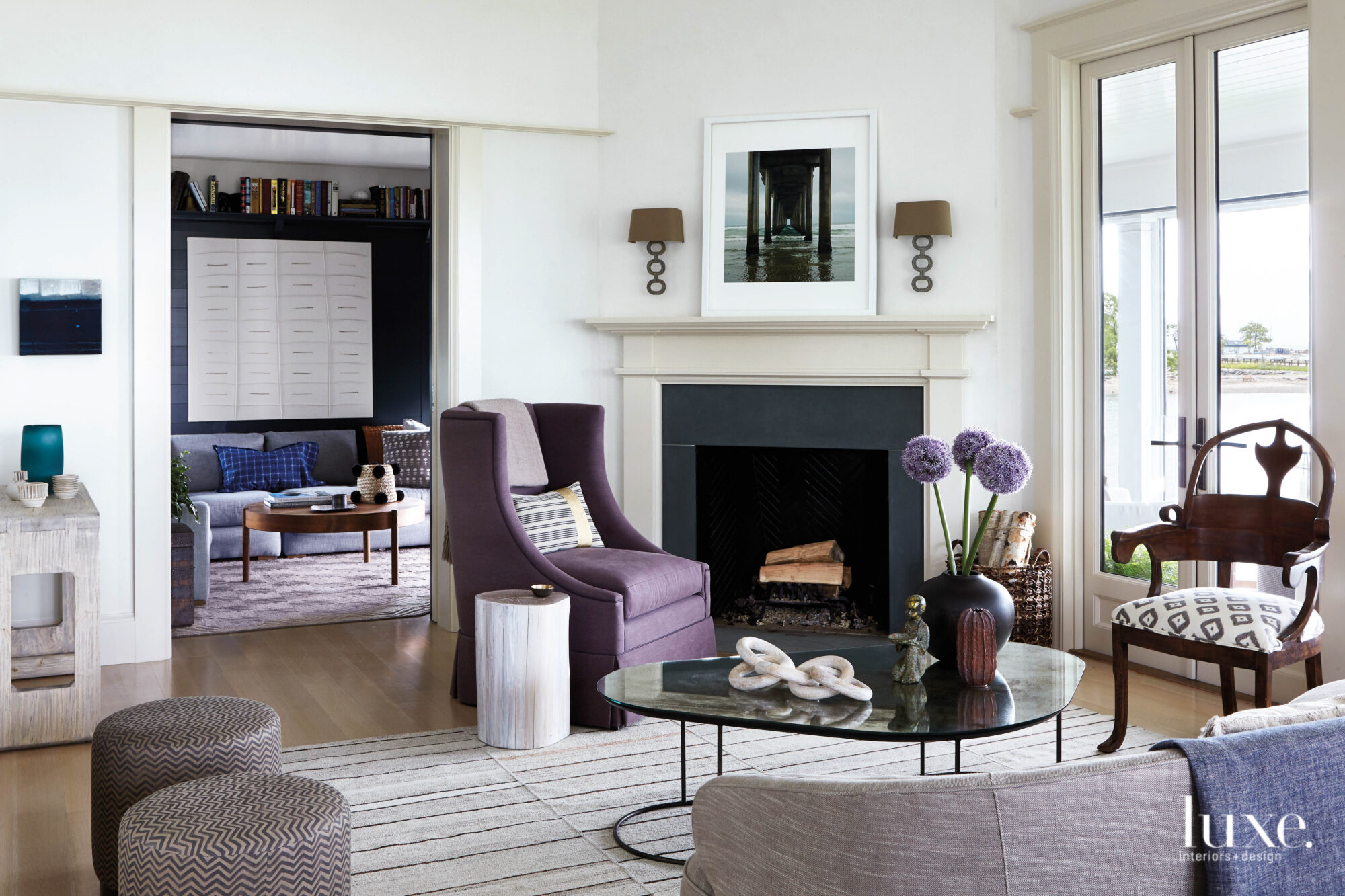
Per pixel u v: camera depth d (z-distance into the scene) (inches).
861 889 47.0
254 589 237.8
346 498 257.6
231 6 180.1
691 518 202.5
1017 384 187.6
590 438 175.0
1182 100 165.5
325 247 330.3
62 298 169.8
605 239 204.7
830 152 193.6
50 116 169.8
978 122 187.3
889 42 191.5
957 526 188.2
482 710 137.3
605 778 125.3
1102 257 179.3
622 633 143.2
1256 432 157.2
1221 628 122.9
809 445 195.6
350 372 335.3
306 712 150.3
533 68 199.6
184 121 186.1
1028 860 45.4
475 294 197.5
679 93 200.5
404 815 113.9
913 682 109.2
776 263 196.1
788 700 104.2
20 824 111.8
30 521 132.5
